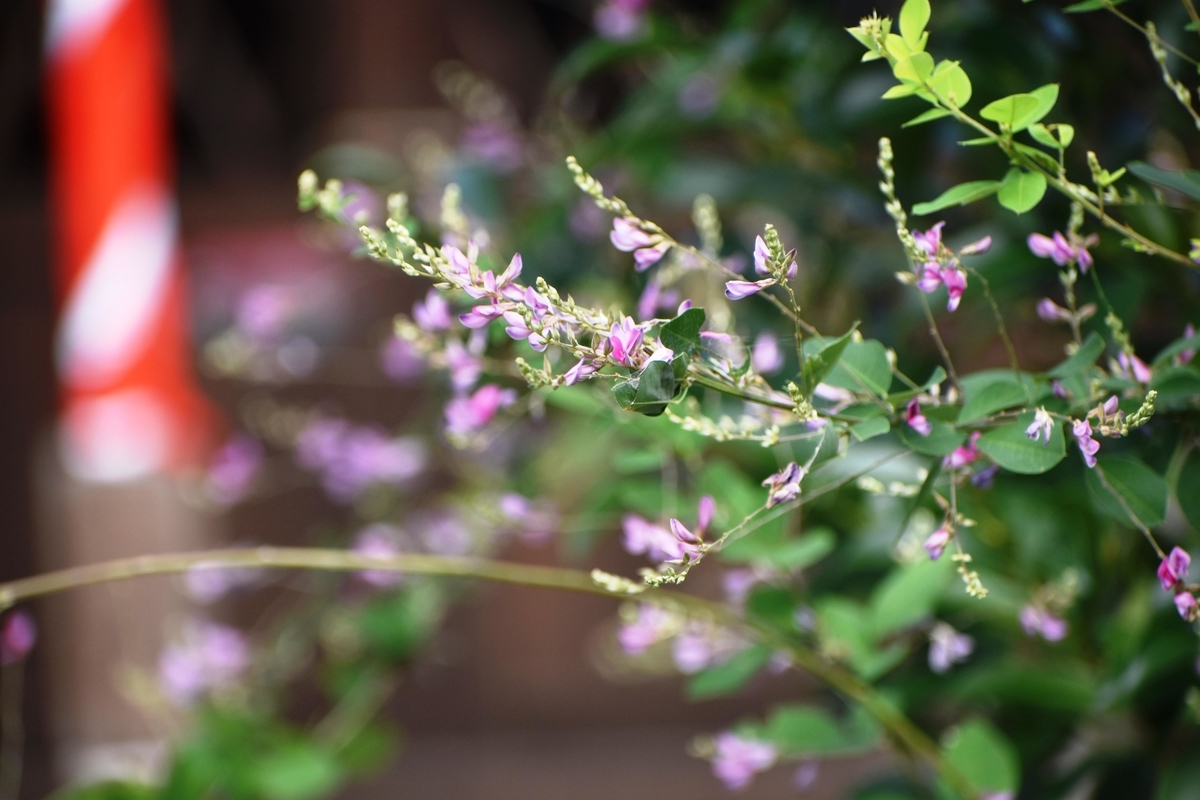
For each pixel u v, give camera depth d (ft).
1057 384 3.46
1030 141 3.99
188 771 4.52
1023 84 4.19
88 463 6.52
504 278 3.27
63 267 6.88
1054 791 4.04
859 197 4.62
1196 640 3.77
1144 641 3.82
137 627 6.48
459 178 5.48
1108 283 3.98
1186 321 3.90
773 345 3.63
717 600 8.03
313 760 4.90
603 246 5.12
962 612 4.07
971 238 4.17
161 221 6.86
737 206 4.99
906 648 3.92
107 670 6.46
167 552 6.62
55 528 6.95
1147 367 3.56
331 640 5.86
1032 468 3.37
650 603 3.91
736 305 4.46
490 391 3.80
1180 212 3.93
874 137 4.53
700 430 3.43
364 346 8.84
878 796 4.03
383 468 5.74
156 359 6.78
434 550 5.56
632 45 4.83
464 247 3.71
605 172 5.25
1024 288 4.13
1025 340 4.61
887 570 4.26
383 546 5.55
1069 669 4.10
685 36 4.98
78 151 6.63
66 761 7.32
